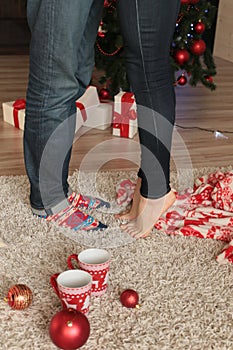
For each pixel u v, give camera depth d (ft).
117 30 8.70
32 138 5.36
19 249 5.33
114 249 5.44
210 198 6.42
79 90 5.60
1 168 7.34
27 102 5.29
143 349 4.11
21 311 4.46
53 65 4.97
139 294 4.76
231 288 4.92
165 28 4.86
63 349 3.98
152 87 5.08
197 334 4.31
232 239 5.48
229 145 8.57
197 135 8.91
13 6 14.55
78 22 4.81
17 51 14.16
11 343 4.11
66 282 4.45
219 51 14.71
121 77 9.03
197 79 9.68
